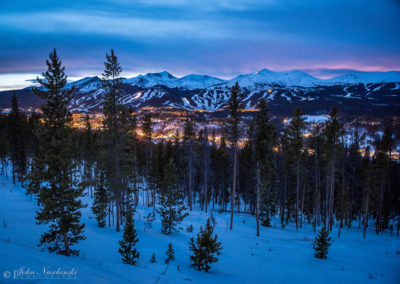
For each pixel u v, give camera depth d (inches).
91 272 315.9
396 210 1781.5
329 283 461.7
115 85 900.6
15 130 1831.9
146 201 1699.1
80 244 649.6
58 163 521.7
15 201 1290.6
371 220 1704.0
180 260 567.8
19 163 1706.4
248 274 501.0
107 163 918.4
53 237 533.6
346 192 1321.4
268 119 986.1
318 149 1263.5
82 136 2102.6
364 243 869.2
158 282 353.4
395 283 471.2
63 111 539.2
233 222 1194.6
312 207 1584.6
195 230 946.1
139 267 449.4
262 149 984.9
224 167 1683.1
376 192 1243.8
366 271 545.3
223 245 746.8
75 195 544.4
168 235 837.8
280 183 1460.4
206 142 1534.2
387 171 1280.8
